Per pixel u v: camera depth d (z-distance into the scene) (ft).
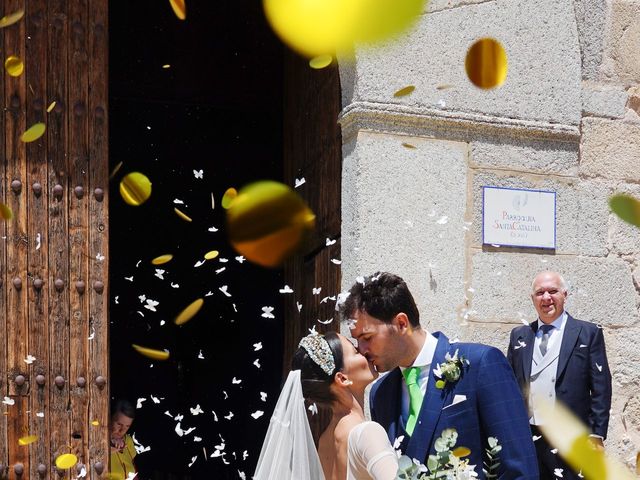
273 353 26.91
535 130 16.29
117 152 27.04
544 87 16.47
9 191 14.08
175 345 27.43
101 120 14.70
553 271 16.17
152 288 27.53
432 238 15.47
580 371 15.14
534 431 14.85
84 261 14.37
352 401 8.54
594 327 15.39
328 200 17.60
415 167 15.49
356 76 15.30
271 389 26.61
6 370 13.76
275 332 26.96
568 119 16.58
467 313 15.52
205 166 27.55
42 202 14.24
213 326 27.48
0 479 13.50
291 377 8.64
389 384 9.71
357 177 15.19
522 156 16.26
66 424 13.99
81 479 13.92
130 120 27.14
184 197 27.61
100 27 14.85
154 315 27.40
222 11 26.25
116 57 25.55
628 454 16.34
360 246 15.06
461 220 15.67
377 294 9.09
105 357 14.32
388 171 15.31
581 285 16.40
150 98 25.80
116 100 26.55
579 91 16.70
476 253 15.79
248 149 27.40
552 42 16.58
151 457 26.63
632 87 17.29
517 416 8.80
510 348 15.58
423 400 9.07
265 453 8.68
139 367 27.17
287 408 8.58
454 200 15.66
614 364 16.48
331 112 17.60
